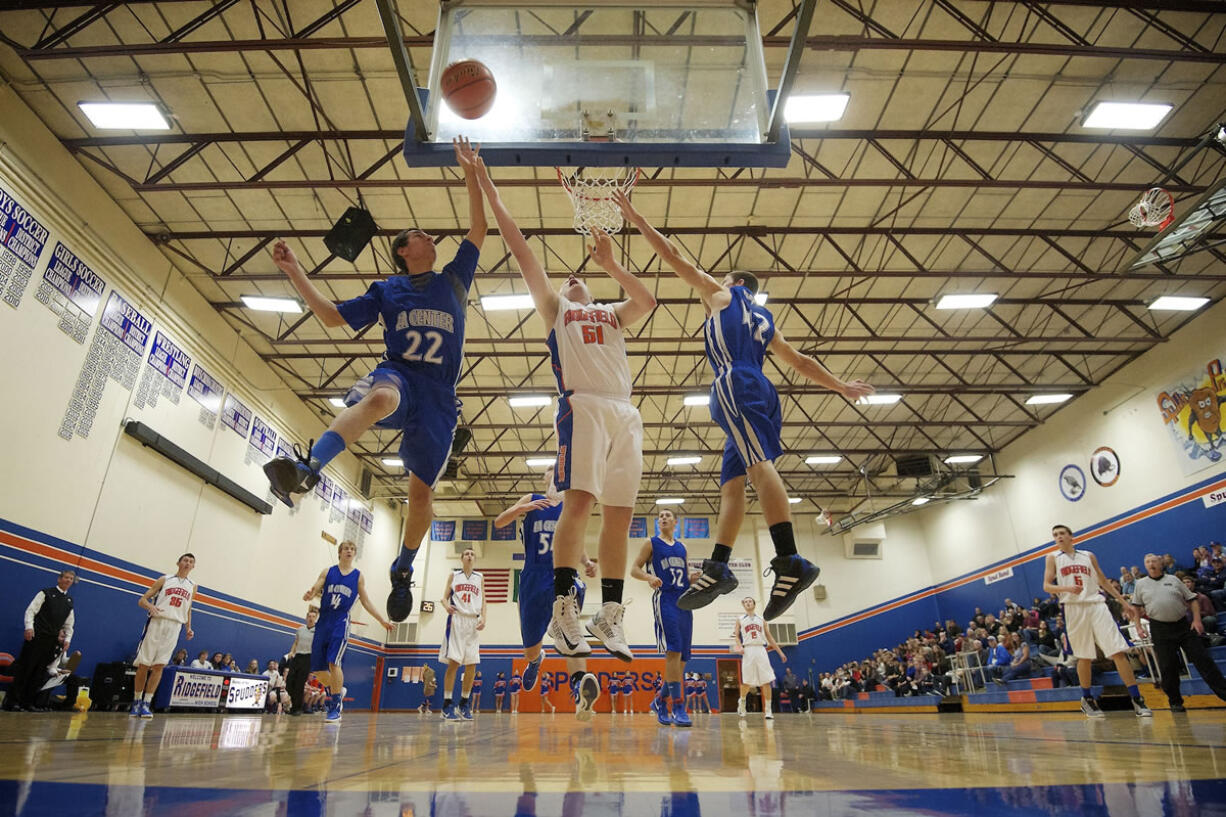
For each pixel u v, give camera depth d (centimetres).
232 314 1393
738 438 302
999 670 1562
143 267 1164
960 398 1830
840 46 849
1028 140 1036
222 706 1123
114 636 1070
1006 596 1997
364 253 1270
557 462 286
